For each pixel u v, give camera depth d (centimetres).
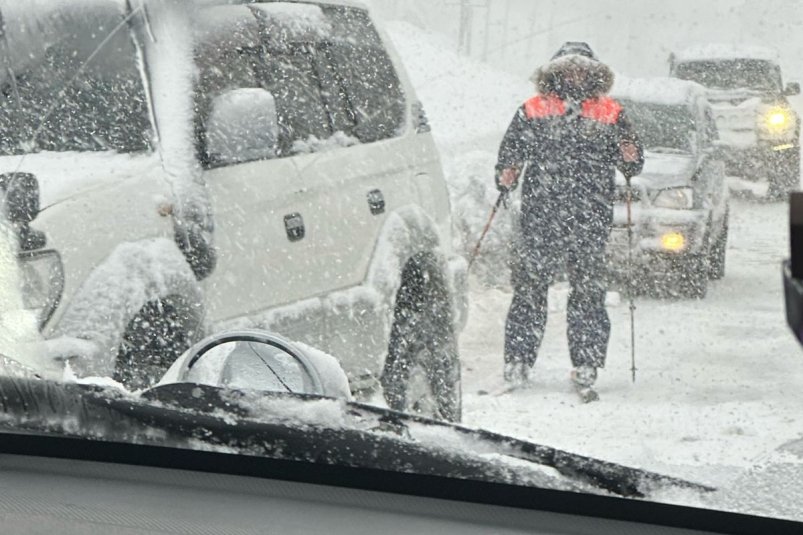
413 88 857
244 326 650
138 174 641
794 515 284
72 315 569
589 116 612
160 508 283
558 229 606
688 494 298
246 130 672
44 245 571
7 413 326
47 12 714
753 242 718
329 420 317
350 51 819
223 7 740
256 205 675
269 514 279
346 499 288
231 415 319
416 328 734
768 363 568
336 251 715
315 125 755
